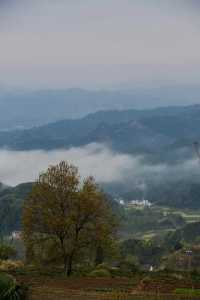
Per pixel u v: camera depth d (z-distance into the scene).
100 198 88.81
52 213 87.50
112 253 92.44
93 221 88.69
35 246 89.94
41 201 87.94
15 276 76.94
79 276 79.69
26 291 54.34
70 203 87.88
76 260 92.00
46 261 90.06
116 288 66.56
